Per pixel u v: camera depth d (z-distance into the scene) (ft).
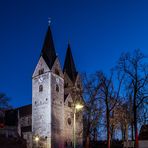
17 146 253.65
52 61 297.74
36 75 300.40
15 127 272.92
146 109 145.38
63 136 284.41
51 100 280.10
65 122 294.25
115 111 171.94
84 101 169.78
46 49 303.27
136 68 135.23
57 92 291.79
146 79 133.28
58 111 286.46
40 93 290.76
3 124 264.11
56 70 298.56
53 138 271.08
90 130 185.16
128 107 168.35
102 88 159.53
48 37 307.37
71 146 291.99
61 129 285.02
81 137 297.33
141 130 222.07
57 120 282.15
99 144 252.83
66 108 300.40
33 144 276.41
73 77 316.40
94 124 173.06
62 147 279.90
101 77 161.17
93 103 168.14
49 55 299.99
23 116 319.06
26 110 325.01
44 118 278.26
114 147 248.52
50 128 270.26
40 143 272.31
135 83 133.69
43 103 284.20
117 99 160.04
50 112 275.18
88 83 169.07
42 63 298.15
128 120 170.50
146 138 217.15
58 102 289.53
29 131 296.92
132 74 134.92
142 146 216.54
